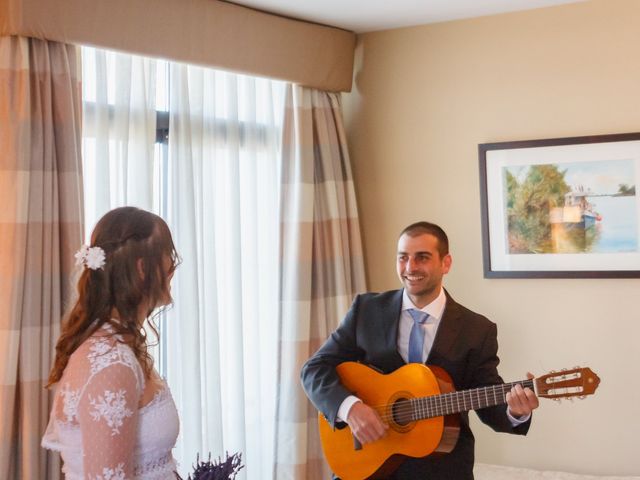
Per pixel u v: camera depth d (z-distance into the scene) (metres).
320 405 2.43
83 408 1.49
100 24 2.69
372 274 3.61
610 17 3.14
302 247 3.30
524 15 3.29
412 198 3.51
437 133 3.46
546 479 3.02
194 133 3.11
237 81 3.31
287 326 3.28
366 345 2.50
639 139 3.05
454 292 3.40
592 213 3.13
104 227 1.63
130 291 1.60
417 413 2.27
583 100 3.18
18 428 2.51
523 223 3.24
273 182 3.41
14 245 2.47
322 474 3.31
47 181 2.55
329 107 3.51
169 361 2.98
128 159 2.92
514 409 2.05
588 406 3.13
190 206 3.03
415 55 3.51
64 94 2.61
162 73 3.07
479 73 3.38
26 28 2.51
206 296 3.11
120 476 1.48
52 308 2.55
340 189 3.48
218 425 3.09
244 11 3.13
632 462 3.06
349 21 3.41
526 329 3.25
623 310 3.09
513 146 3.25
